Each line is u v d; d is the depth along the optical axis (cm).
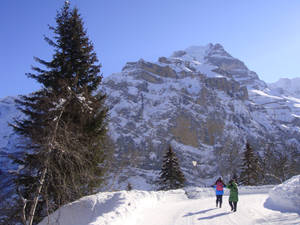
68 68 1302
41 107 969
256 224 841
